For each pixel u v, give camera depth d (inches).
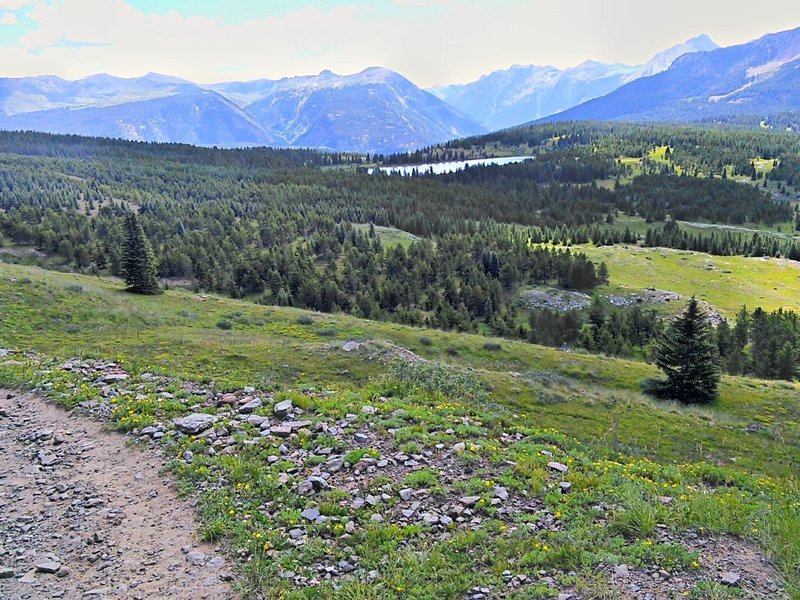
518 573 321.1
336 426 556.4
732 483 562.9
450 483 444.1
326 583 316.2
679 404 1569.9
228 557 343.0
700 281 5123.0
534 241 7007.9
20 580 319.9
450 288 4618.6
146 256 2694.4
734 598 294.7
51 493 424.8
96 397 628.7
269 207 7559.1
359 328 2167.8
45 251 4938.5
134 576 323.6
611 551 342.6
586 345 3437.5
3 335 1262.3
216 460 471.5
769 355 2987.2
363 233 6628.9
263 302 4461.1
